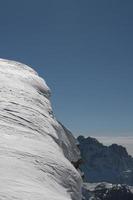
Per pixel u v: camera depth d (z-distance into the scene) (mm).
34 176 10312
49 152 13406
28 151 12219
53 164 12406
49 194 9336
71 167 13766
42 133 16141
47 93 28266
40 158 12125
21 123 15812
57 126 19969
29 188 9000
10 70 30312
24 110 18047
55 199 9031
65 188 11898
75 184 12953
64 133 20859
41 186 9797
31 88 25391
